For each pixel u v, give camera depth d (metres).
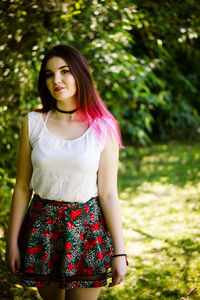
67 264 1.77
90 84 1.89
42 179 1.79
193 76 8.79
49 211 1.81
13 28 3.06
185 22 4.18
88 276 1.80
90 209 1.83
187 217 4.23
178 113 9.00
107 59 4.19
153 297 2.67
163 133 9.49
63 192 1.79
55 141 1.81
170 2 4.18
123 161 7.89
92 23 3.63
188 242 3.50
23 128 1.88
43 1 3.19
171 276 2.94
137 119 7.79
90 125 1.84
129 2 3.84
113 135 1.88
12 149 3.41
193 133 9.44
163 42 4.29
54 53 1.85
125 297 2.70
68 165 1.76
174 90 8.91
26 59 3.31
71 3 3.39
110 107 6.61
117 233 1.84
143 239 3.77
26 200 1.94
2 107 3.10
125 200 5.31
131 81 5.96
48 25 3.45
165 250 3.43
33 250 1.82
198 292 2.62
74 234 1.80
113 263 1.83
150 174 6.67
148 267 3.13
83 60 1.89
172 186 5.73
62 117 1.88
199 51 6.63
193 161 7.17
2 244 2.92
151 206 4.88
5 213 3.02
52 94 1.86
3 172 3.10
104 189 1.88
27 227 1.86
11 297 2.60
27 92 3.41
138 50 6.27
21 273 1.87
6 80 3.15
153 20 4.16
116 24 3.94
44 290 1.96
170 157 7.80
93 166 1.79
